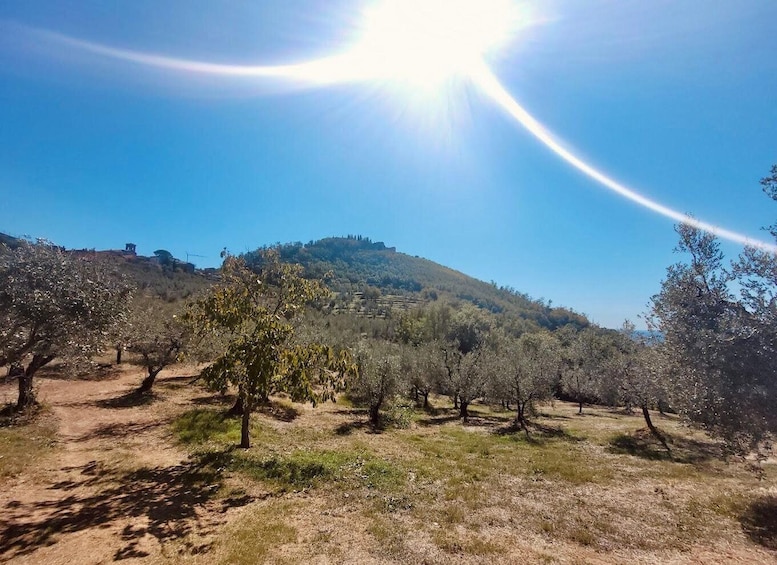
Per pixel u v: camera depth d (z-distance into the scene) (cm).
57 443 1644
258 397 1683
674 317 1060
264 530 998
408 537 1017
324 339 4359
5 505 1030
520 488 1523
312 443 2044
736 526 1180
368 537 1006
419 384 4212
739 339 891
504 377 3481
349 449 1984
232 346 1584
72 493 1158
